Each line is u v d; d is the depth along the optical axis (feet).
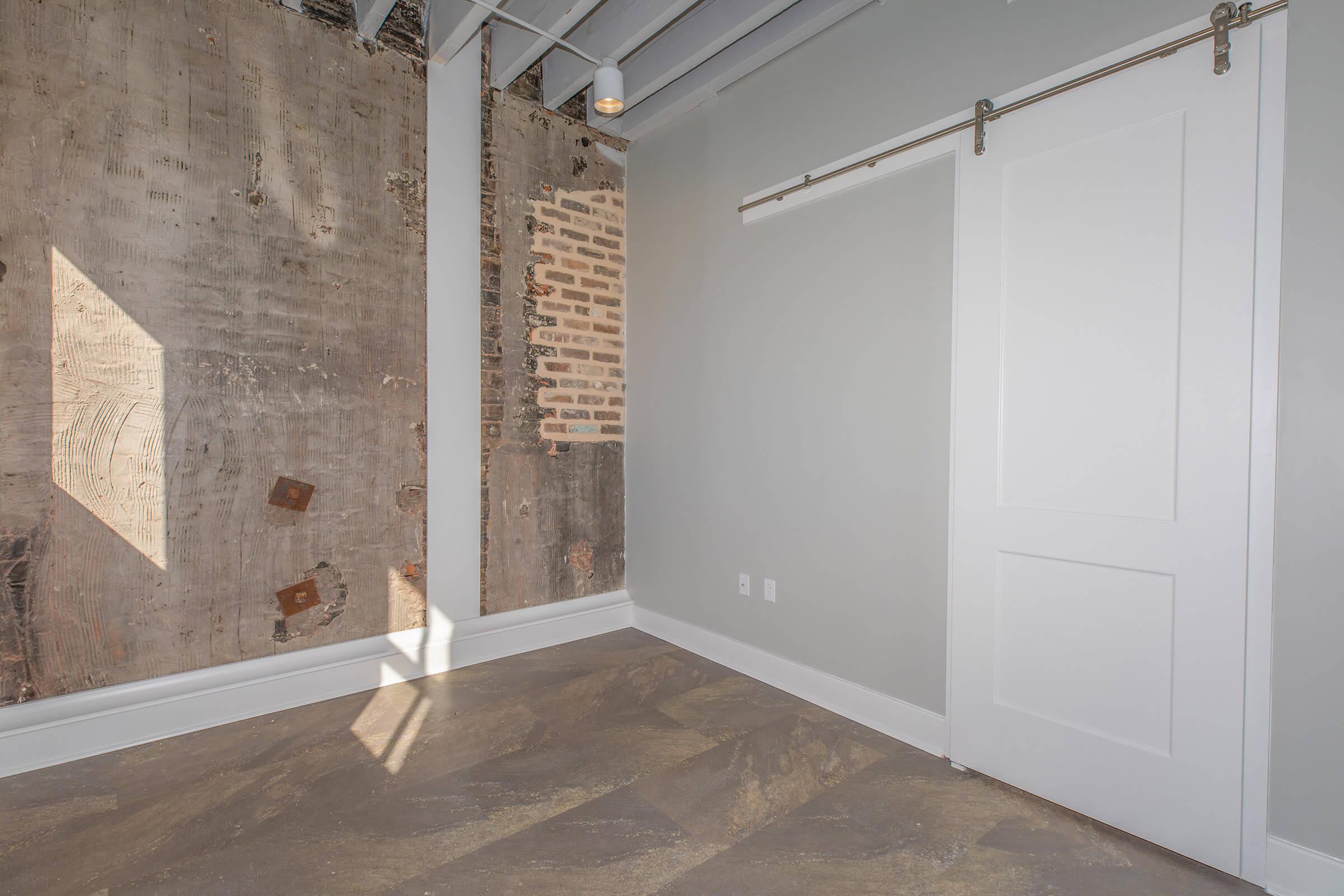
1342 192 5.10
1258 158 5.46
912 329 8.01
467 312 10.52
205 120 8.27
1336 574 5.15
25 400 7.29
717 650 10.73
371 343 9.58
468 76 10.50
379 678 9.61
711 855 5.88
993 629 7.16
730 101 10.44
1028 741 6.87
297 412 8.97
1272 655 5.43
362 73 9.48
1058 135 6.65
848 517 8.76
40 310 7.34
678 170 11.43
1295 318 5.32
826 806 6.64
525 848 5.96
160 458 8.04
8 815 6.40
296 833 6.15
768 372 9.85
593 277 12.15
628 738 8.07
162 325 8.02
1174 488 5.92
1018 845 6.03
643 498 12.29
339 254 9.29
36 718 7.32
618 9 9.59
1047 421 6.73
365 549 9.56
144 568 7.95
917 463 7.96
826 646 9.05
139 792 6.82
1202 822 5.76
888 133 8.27
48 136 7.36
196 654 8.29
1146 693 6.08
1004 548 7.06
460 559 10.49
